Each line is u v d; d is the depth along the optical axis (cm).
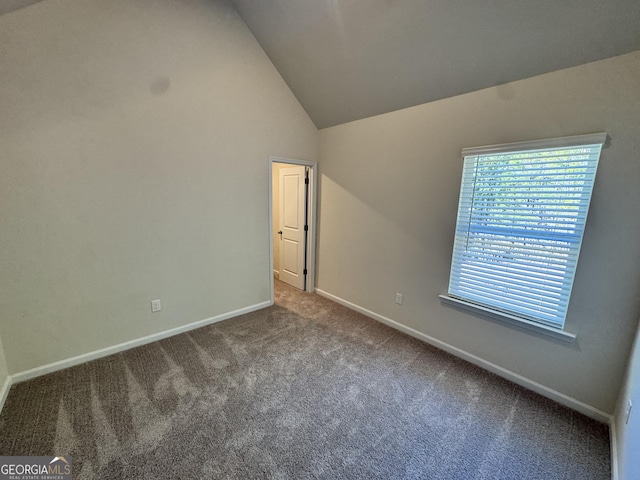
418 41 208
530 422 177
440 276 255
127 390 199
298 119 339
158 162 247
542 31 165
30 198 196
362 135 306
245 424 171
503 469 146
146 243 251
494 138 209
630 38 148
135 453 150
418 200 264
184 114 255
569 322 186
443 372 226
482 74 203
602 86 162
